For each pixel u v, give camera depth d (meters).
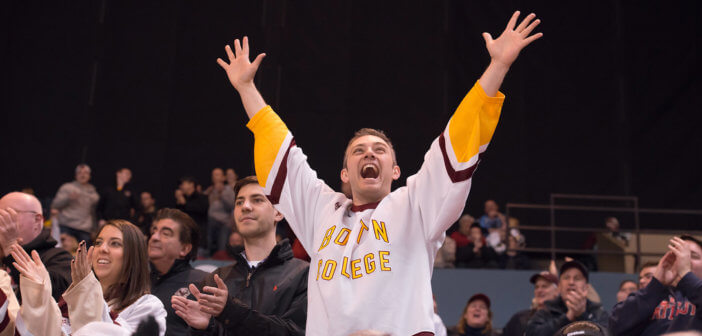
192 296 3.46
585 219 11.15
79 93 11.71
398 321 2.25
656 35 11.87
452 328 6.05
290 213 2.60
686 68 11.74
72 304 2.60
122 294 3.08
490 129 2.34
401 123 11.63
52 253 3.54
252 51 11.77
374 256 2.32
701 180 11.41
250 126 2.71
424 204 2.39
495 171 11.42
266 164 2.63
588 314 4.27
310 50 11.77
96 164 11.52
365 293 2.27
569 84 11.73
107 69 11.80
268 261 3.21
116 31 11.89
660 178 11.45
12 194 3.58
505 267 8.74
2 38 11.73
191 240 3.81
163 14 11.95
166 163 11.57
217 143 11.64
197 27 11.91
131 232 3.19
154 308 3.05
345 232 2.43
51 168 11.50
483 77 2.35
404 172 11.47
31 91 11.68
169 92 11.76
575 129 11.59
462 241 8.83
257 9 11.91
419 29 11.90
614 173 11.45
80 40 11.85
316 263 2.42
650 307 3.25
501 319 7.92
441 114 11.65
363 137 2.62
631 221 11.11
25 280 2.51
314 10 11.89
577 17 11.92
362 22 11.90
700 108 11.63
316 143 11.49
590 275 8.09
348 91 11.67
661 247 10.34
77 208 8.77
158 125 11.66
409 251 2.36
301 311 3.03
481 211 11.29
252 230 3.30
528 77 11.74
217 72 11.83
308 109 11.58
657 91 11.72
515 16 2.39
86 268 2.65
